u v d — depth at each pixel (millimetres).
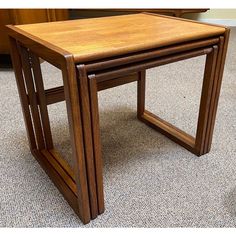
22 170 942
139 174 917
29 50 803
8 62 2004
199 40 755
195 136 1076
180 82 1687
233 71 1847
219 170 928
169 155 1013
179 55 733
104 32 740
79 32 740
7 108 1359
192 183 872
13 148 1062
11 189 858
